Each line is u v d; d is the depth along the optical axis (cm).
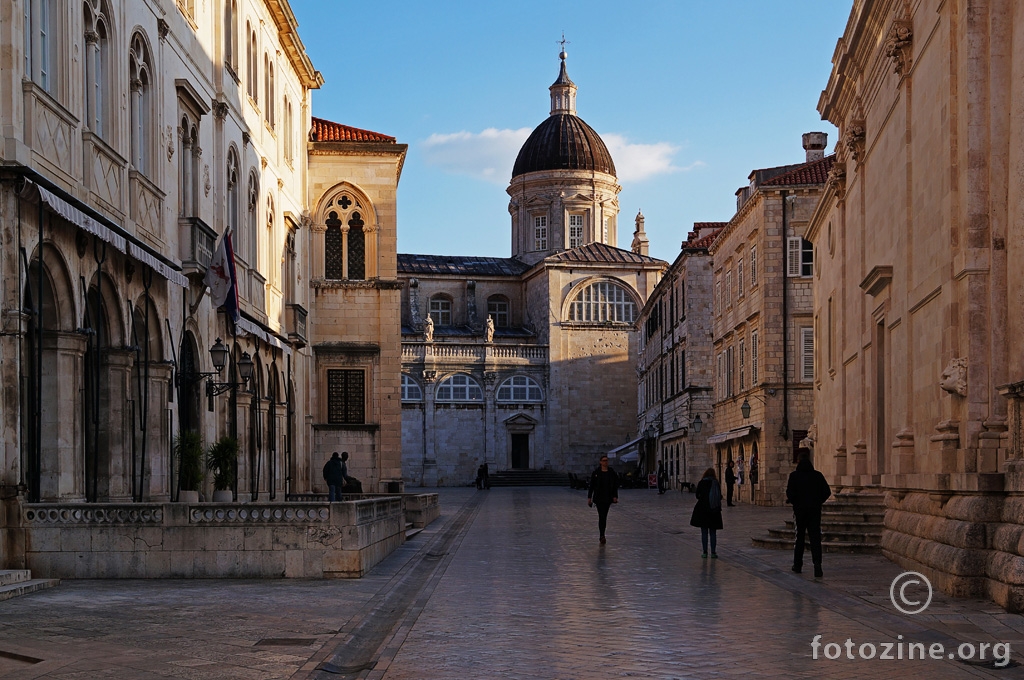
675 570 2223
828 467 4012
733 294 5953
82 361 2256
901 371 2523
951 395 1991
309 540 2009
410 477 9538
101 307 2438
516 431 9800
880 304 2800
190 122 3200
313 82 5156
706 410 6925
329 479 3684
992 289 1870
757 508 4888
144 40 2773
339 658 1252
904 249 2456
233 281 3067
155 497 2725
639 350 9812
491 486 9438
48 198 2006
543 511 4928
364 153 5188
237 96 3759
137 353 2611
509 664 1212
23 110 2025
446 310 10750
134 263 2608
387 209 5184
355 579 1994
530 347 9894
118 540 1989
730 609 1638
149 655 1238
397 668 1193
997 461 1816
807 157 6016
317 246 5144
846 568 2184
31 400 2150
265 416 4097
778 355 5097
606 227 11262
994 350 1858
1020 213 1784
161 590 1822
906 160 2425
